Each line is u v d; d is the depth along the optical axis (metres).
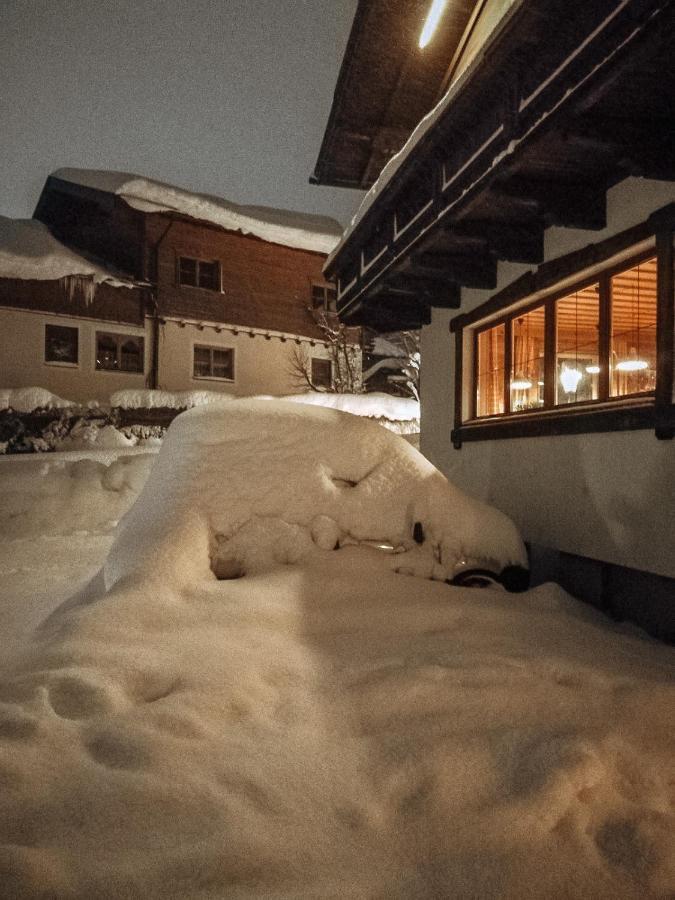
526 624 3.73
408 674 2.99
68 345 20.98
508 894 1.82
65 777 2.16
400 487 4.43
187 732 2.48
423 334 9.38
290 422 4.54
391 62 9.31
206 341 23.81
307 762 2.40
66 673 2.76
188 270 23.39
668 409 4.25
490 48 4.10
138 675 2.83
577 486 5.42
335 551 4.11
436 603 3.81
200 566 3.73
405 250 6.67
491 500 7.10
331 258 9.73
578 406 5.45
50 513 10.28
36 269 19.78
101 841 1.90
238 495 4.12
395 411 23.42
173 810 2.05
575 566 5.48
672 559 4.31
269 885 1.81
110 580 3.81
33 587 6.52
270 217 25.38
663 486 4.39
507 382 6.89
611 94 3.56
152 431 18.95
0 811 1.97
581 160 4.38
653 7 3.00
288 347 26.00
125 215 22.84
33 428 17.00
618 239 4.75
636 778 2.41
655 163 3.90
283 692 2.87
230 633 3.21
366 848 1.99
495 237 5.70
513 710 2.79
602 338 5.20
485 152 4.75
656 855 1.98
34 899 1.65
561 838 2.05
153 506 4.09
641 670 3.29
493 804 2.20
